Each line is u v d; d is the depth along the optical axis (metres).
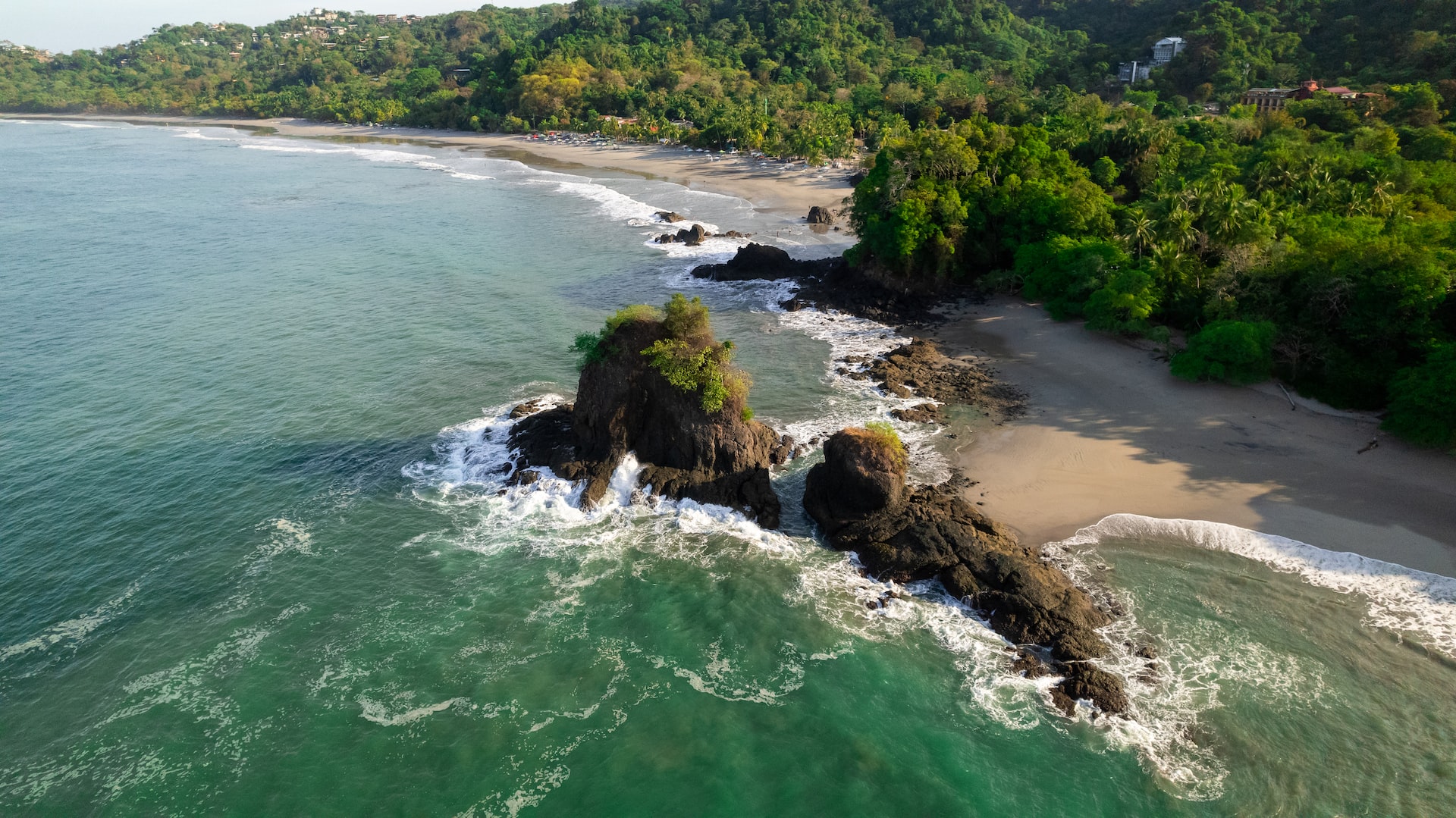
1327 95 129.38
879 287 85.62
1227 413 57.12
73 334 77.38
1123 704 34.56
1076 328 74.06
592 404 51.31
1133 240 75.94
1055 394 61.66
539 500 49.69
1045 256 79.06
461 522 48.19
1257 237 68.06
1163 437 54.66
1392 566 41.50
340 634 39.53
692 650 38.53
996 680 36.31
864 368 67.75
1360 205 77.81
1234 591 40.62
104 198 148.25
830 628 39.53
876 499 45.31
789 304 82.81
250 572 43.84
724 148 190.88
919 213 81.31
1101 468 51.38
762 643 38.78
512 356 71.44
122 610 41.00
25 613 40.72
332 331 77.94
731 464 50.22
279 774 32.31
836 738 33.78
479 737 33.97
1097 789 31.31
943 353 70.44
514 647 38.78
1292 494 47.62
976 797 31.17
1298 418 55.81
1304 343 59.72
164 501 50.09
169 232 120.06
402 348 73.50
